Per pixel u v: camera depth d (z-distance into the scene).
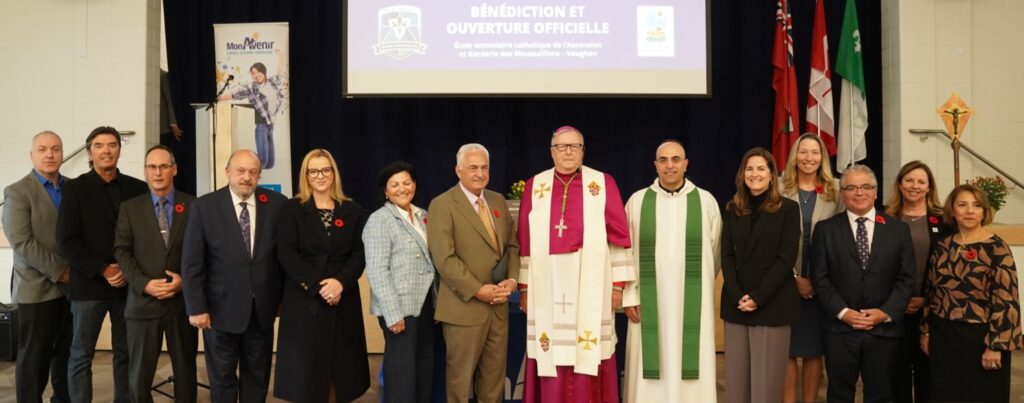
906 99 5.80
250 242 3.29
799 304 3.24
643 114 6.22
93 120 5.93
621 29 5.68
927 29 5.81
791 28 6.01
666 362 3.30
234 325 3.21
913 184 3.39
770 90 6.17
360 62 5.70
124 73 5.91
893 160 5.91
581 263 3.25
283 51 5.98
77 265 3.33
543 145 6.20
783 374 3.22
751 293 3.16
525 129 6.20
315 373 3.17
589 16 5.68
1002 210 5.88
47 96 5.96
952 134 5.61
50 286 3.58
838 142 5.91
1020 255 5.38
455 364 3.25
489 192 3.47
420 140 6.21
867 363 3.21
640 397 3.34
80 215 3.38
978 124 5.84
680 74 5.69
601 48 5.68
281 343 3.23
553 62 5.67
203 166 5.23
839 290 3.24
